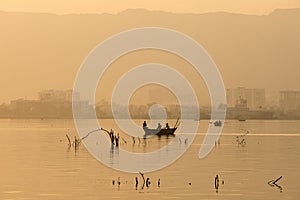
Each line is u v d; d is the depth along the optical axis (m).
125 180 131.88
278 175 140.00
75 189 117.06
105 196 109.25
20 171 146.50
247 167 159.00
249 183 127.00
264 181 129.75
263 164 166.75
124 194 111.81
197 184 125.19
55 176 136.50
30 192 113.00
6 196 108.56
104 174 142.25
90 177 135.62
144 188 119.25
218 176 138.75
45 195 109.69
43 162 169.50
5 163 165.62
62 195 110.06
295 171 148.12
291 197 109.50
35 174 140.12
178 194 112.25
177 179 133.88
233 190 117.38
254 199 107.94
